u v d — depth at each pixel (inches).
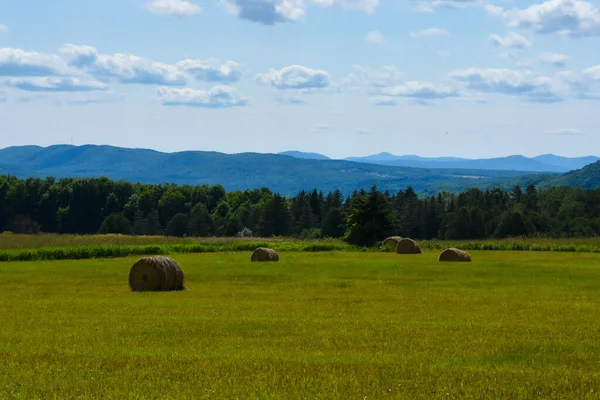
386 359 627.2
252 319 884.6
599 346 695.1
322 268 1788.9
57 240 2807.6
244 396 494.9
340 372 567.8
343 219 5467.5
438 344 704.4
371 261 2082.9
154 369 581.3
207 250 2783.0
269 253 2094.0
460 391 511.2
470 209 5541.3
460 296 1167.6
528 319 892.0
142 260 1283.2
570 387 524.7
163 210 6692.9
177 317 904.9
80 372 570.9
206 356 640.4
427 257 2324.1
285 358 630.5
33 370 579.2
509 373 570.3
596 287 1327.5
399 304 1054.4
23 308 1007.0
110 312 959.0
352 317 908.0
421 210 6190.9
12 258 2197.3
